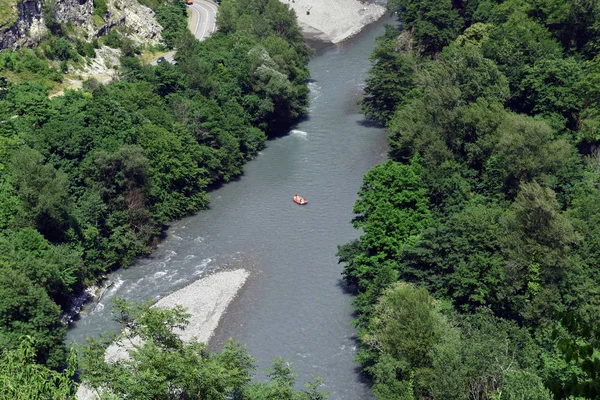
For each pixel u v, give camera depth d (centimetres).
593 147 13012
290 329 10081
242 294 10962
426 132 12250
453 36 17725
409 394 7575
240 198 13912
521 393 6569
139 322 6384
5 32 14688
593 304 8706
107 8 17975
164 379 5381
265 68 16500
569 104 13538
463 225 9512
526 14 16425
